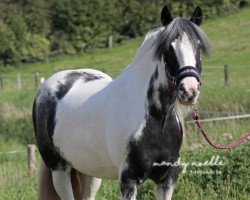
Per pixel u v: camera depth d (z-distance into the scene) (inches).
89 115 337.4
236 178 440.1
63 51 2244.1
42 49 2213.3
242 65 1551.4
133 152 309.4
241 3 2375.7
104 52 2146.9
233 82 1179.3
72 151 353.7
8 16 2272.4
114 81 336.2
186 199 428.1
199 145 519.5
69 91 372.5
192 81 281.7
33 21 2306.8
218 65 1598.2
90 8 2287.2
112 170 337.1
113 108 321.1
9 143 1048.8
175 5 1590.8
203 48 297.0
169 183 319.6
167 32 293.3
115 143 316.8
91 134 336.2
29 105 1148.5
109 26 2300.7
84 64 1967.3
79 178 392.2
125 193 312.7
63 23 2303.2
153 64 310.3
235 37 1955.0
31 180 564.4
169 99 306.2
